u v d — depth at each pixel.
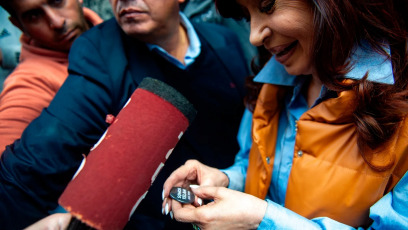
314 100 0.76
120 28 0.95
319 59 0.58
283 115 0.83
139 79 0.89
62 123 0.76
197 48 1.03
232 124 1.13
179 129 0.50
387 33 0.58
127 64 0.89
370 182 0.60
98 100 0.81
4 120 0.84
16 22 1.02
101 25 0.98
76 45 0.89
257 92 0.89
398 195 0.59
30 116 0.87
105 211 0.45
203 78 1.06
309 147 0.67
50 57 1.02
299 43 0.63
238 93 1.13
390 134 0.58
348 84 0.60
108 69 0.86
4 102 0.89
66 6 0.97
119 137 0.47
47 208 0.77
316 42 0.56
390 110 0.56
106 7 1.56
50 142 0.74
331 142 0.66
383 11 0.57
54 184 0.76
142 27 0.85
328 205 0.64
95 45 0.89
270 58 0.85
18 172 0.71
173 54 1.03
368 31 0.58
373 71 0.59
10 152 0.75
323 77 0.61
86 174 0.46
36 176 0.72
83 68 0.84
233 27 1.54
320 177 0.65
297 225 0.60
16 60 1.33
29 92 0.90
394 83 0.59
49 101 0.92
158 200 0.93
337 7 0.53
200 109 1.04
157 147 0.48
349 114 0.63
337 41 0.55
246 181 0.86
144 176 0.48
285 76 0.78
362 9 0.56
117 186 0.45
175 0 0.91
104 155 0.46
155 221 0.93
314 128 0.66
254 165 0.84
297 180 0.69
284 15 0.57
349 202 0.62
